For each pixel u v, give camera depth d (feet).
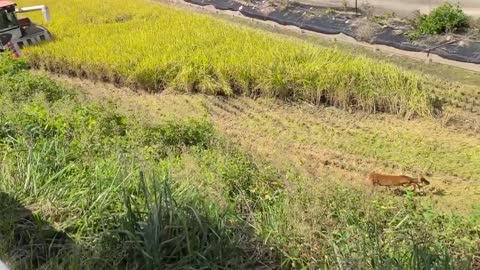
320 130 32.99
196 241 16.21
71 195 18.44
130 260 15.72
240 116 35.37
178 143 27.48
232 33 46.16
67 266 15.30
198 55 40.91
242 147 30.25
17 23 49.21
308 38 48.80
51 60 45.21
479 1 49.60
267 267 16.33
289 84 36.99
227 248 16.38
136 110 35.86
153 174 18.56
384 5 52.08
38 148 22.24
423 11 49.19
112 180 19.39
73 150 23.00
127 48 44.75
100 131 26.94
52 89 35.68
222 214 17.87
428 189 25.77
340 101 35.53
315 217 18.38
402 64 40.75
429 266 14.99
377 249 15.92
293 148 30.89
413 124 33.06
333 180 25.03
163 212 16.58
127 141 26.63
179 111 36.50
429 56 41.81
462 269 15.57
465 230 18.62
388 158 29.30
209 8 61.77
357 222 18.25
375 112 34.78
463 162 28.43
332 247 16.38
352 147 30.73
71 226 17.25
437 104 34.32
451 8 43.93
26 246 16.46
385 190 24.76
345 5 51.85
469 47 40.68
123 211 17.42
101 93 40.16
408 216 18.86
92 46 46.19
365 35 45.62
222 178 21.80
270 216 18.44
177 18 53.11
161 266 15.46
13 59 41.27
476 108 33.83
